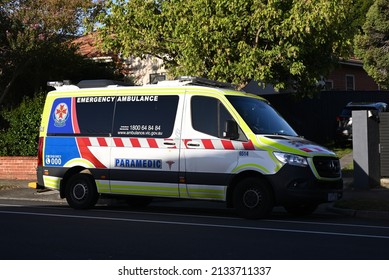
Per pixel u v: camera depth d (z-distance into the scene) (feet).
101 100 39.04
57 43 65.21
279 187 32.78
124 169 37.45
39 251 24.13
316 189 33.12
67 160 39.63
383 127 49.93
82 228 30.32
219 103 34.91
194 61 49.47
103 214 36.91
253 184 33.71
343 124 67.82
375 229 30.86
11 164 60.23
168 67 56.95
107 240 26.66
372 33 67.77
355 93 74.08
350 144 68.80
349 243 26.27
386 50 67.51
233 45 49.11
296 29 46.70
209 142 34.81
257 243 26.11
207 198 34.91
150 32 52.90
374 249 24.79
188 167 35.27
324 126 72.49
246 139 33.86
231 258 22.76
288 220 34.55
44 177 40.55
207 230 29.81
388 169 49.83
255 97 37.45
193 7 48.96
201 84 38.09
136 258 22.74
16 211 38.24
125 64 77.15
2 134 61.82
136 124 37.42
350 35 53.83
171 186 35.86
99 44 59.88
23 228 30.25
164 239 27.02
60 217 35.01
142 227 30.81
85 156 38.96
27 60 62.08
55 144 40.24
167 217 35.50
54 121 40.57
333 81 97.91
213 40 47.78
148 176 36.60
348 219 35.91
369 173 46.98
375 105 67.62
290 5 48.78
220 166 34.37
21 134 60.49
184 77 37.06
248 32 49.16
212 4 48.42
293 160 32.78
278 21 47.96
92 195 38.99
